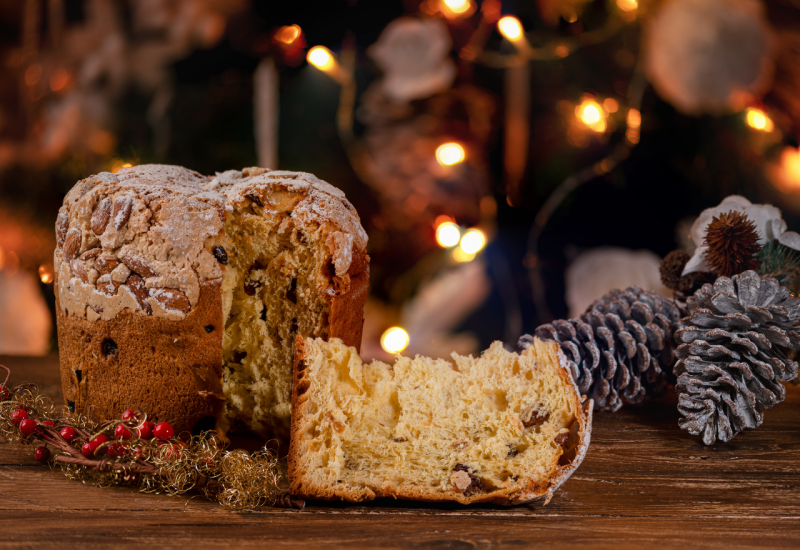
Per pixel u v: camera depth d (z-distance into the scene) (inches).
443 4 46.4
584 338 39.8
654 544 32.7
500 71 47.3
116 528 32.9
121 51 46.5
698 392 37.8
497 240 48.7
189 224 36.3
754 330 37.7
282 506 34.2
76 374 37.1
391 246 48.2
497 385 35.9
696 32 43.0
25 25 49.2
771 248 39.6
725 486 35.6
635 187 47.0
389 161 47.7
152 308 36.2
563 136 46.9
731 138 44.9
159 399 36.6
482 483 34.6
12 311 47.1
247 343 38.0
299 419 34.7
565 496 35.0
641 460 37.1
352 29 46.6
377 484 34.5
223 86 46.8
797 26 43.7
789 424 39.8
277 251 37.7
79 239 36.6
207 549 32.2
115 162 46.9
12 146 47.7
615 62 45.9
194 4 45.9
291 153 46.8
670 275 41.4
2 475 35.4
